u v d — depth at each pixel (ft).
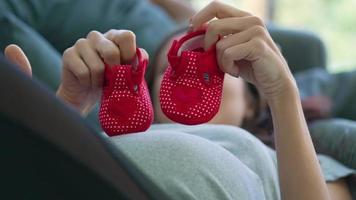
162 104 2.32
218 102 2.35
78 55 2.32
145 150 2.13
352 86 5.11
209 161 2.20
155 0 6.30
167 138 2.21
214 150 2.31
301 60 5.75
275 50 2.28
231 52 2.22
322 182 2.23
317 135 3.94
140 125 2.29
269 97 2.29
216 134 2.87
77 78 2.37
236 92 4.10
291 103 2.25
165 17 5.78
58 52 5.02
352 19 8.45
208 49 2.33
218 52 2.29
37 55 4.29
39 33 5.00
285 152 2.23
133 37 2.26
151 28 5.39
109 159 1.49
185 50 2.42
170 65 2.37
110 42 2.27
